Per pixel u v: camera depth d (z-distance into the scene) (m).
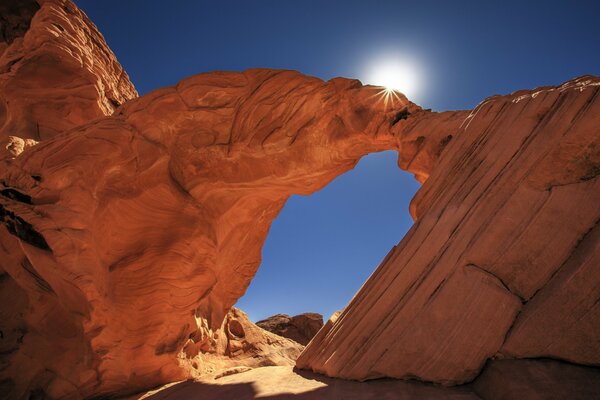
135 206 7.62
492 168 4.93
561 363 3.79
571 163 4.35
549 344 3.88
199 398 6.03
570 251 4.16
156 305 7.64
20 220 6.92
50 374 7.79
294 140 7.94
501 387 3.77
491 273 4.49
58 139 7.47
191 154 8.15
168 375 8.27
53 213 6.78
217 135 8.06
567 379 3.57
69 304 7.44
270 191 9.08
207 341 11.60
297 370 6.28
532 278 4.29
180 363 8.59
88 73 13.71
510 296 4.26
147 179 7.74
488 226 4.65
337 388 4.71
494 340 4.16
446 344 4.36
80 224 6.89
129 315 7.39
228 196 9.04
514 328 4.11
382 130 7.63
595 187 4.18
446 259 4.79
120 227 7.46
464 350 4.25
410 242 5.29
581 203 4.20
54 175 6.92
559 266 4.18
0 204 6.89
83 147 7.21
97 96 13.89
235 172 8.38
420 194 5.92
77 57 13.58
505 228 4.54
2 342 8.59
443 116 6.75
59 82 13.18
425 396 4.08
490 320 4.24
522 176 4.62
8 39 16.61
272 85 8.00
